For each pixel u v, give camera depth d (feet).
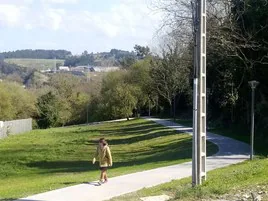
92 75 472.03
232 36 117.39
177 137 157.07
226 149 107.55
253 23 112.37
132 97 319.68
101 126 281.13
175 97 282.36
